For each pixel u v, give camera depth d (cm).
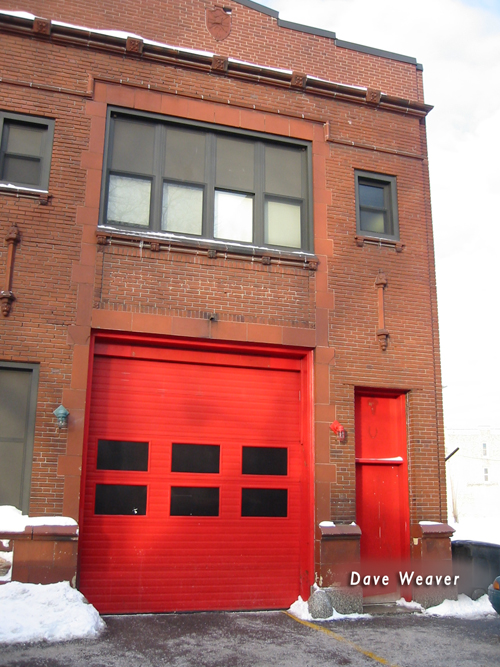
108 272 956
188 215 1046
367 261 1112
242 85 1109
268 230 1088
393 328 1100
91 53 1030
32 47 1002
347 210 1123
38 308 915
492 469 4816
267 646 755
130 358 973
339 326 1062
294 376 1057
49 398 893
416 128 1220
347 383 1046
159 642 754
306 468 1013
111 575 904
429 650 752
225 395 1013
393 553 1044
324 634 820
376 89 1185
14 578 814
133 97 1038
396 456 1085
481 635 829
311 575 964
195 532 955
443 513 1057
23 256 926
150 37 1078
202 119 1070
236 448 1001
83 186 977
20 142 977
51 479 870
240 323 1002
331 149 1142
